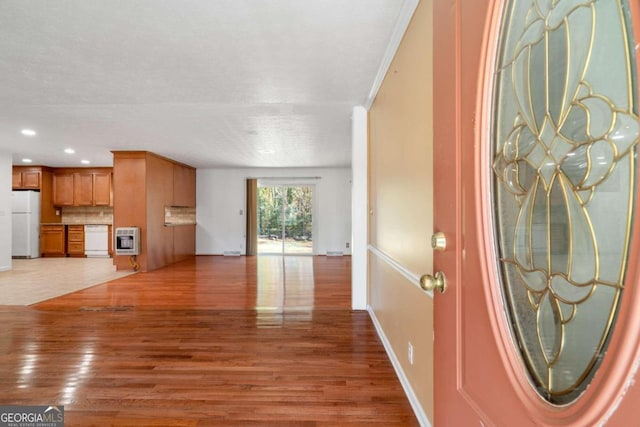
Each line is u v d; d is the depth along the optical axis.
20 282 5.00
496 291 0.71
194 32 2.01
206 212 8.10
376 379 2.12
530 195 0.69
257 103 3.30
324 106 3.42
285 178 8.07
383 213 2.64
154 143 5.16
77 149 5.61
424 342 1.61
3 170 5.84
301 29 1.98
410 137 1.82
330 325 3.13
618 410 0.42
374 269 3.14
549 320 0.63
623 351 0.43
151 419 1.71
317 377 2.14
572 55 0.58
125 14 1.83
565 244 0.60
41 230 7.75
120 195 5.83
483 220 0.74
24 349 2.58
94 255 7.83
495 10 0.72
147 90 2.95
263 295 4.27
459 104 0.84
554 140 0.63
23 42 2.12
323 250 8.05
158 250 6.29
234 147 5.48
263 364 2.33
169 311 3.58
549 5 0.64
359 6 1.76
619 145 0.48
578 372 0.55
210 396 1.92
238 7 1.77
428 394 1.56
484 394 0.73
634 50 0.44
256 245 8.09
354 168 3.52
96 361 2.37
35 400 1.88
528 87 0.70
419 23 1.66
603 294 0.51
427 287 0.94
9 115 3.66
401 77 2.03
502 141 0.74
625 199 0.47
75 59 2.36
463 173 0.82
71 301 3.98
